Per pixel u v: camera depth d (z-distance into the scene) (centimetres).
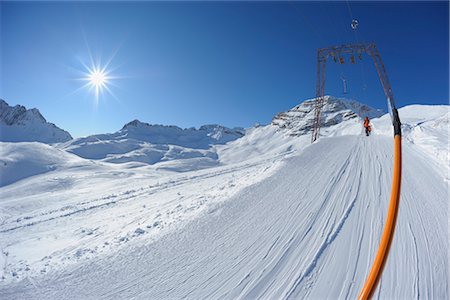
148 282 390
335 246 438
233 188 894
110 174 4709
